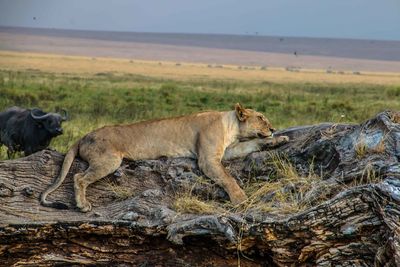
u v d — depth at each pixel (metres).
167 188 12.21
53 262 11.33
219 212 11.36
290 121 34.47
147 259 11.34
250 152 12.95
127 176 12.35
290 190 11.52
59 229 11.10
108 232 11.15
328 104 46.06
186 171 12.38
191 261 11.24
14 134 22.42
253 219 10.78
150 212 11.42
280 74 151.12
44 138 22.03
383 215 9.94
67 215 11.64
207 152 12.27
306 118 36.69
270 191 11.71
